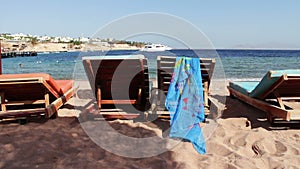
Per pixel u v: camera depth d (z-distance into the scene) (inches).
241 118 192.7
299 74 159.8
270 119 180.1
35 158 118.6
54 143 137.3
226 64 834.8
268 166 118.4
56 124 172.7
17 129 158.7
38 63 972.6
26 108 214.2
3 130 156.4
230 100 256.1
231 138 150.9
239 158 124.6
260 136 152.5
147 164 118.3
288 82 170.7
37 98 194.1
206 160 122.6
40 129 159.2
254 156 129.4
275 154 131.5
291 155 128.3
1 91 181.9
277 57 1283.2
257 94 198.4
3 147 129.5
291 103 246.2
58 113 204.2
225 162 120.3
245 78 529.0
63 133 153.6
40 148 129.3
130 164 117.5
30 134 149.3
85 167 112.3
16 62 1061.1
